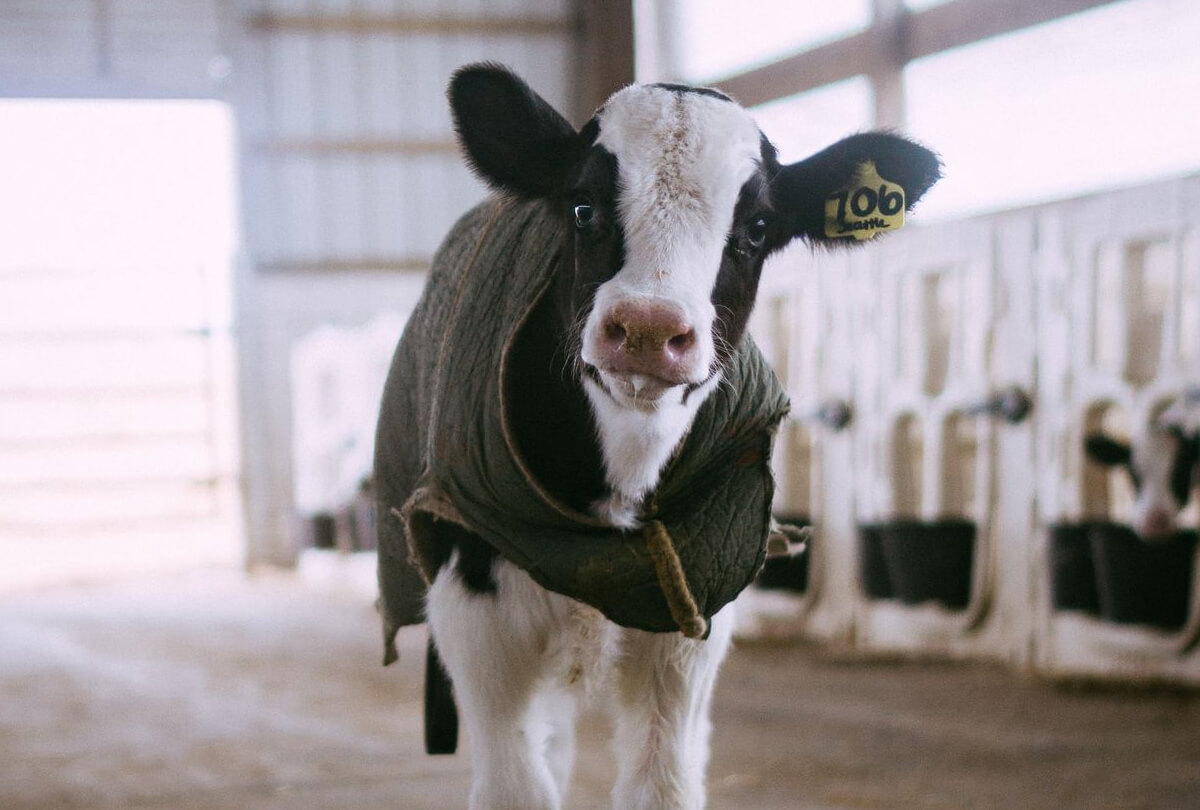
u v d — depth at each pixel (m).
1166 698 4.80
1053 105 6.37
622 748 2.11
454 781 3.50
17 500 10.91
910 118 7.12
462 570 2.00
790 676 5.37
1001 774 3.59
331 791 3.39
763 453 2.05
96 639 6.64
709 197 1.89
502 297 2.00
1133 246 5.33
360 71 11.08
